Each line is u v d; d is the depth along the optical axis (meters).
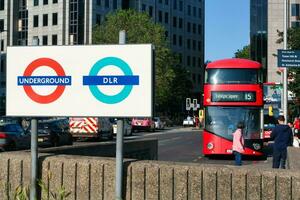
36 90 8.10
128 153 13.76
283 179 6.58
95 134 39.19
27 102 8.13
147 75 7.62
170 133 59.12
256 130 24.30
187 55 126.31
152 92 7.62
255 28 88.06
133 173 7.23
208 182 6.87
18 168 8.02
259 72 24.56
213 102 24.59
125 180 7.27
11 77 8.21
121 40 7.75
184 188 6.97
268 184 6.62
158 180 7.11
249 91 24.34
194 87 129.25
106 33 69.88
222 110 24.53
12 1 94.50
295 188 6.53
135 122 61.88
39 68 8.10
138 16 70.94
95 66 7.86
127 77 7.69
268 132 37.12
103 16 90.75
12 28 94.44
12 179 8.03
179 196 7.00
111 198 7.38
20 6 94.94
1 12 94.69
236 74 24.47
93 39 71.44
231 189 6.77
